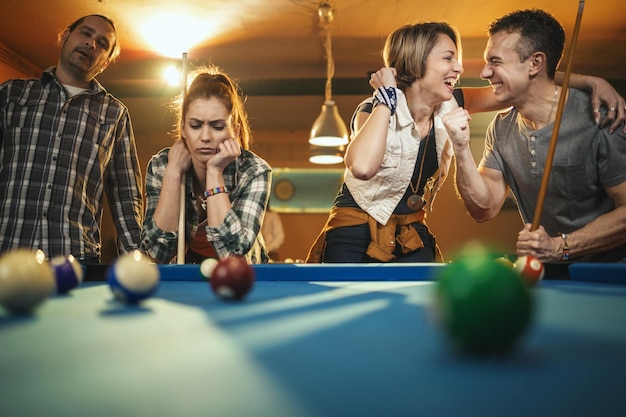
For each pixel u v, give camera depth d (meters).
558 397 0.55
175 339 0.84
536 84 2.33
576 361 0.70
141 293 1.18
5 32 5.84
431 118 2.52
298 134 9.25
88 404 0.53
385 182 2.42
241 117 2.59
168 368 0.67
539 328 0.94
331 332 0.89
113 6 5.29
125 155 3.00
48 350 0.77
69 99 2.83
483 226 8.73
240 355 0.73
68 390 0.58
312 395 0.55
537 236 2.11
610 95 2.28
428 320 0.99
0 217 2.70
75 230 2.77
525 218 2.67
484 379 0.62
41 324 0.98
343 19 5.56
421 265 1.73
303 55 6.50
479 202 2.44
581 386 0.59
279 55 6.51
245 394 0.56
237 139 2.51
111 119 2.94
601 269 1.68
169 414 0.50
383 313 1.08
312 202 10.33
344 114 8.20
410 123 2.36
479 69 6.71
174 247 2.42
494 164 2.62
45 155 2.76
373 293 1.41
